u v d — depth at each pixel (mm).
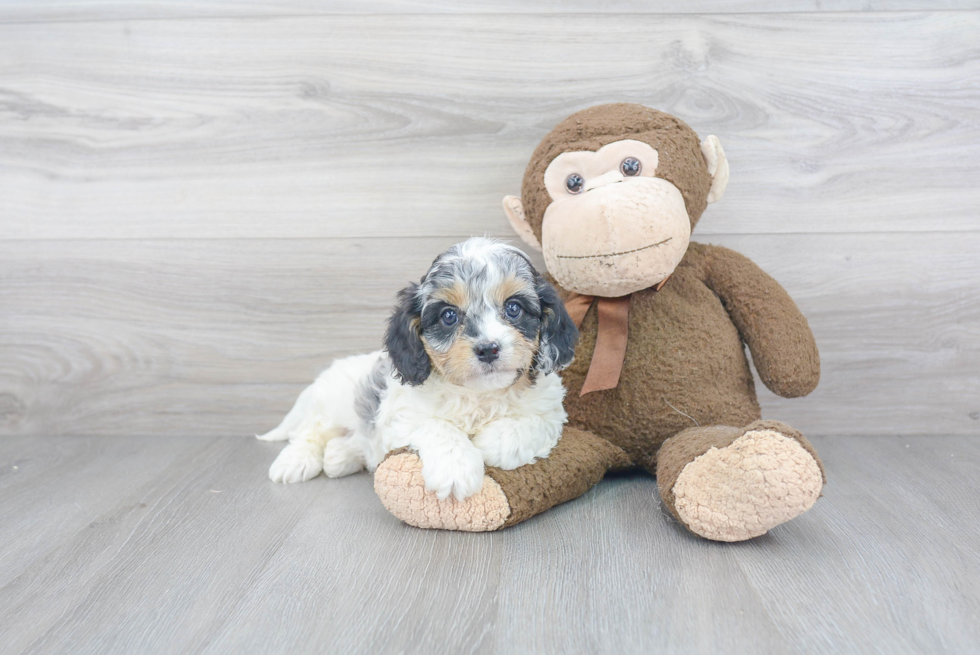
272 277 2312
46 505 1805
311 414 2088
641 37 2145
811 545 1487
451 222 2256
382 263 2287
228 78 2240
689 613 1229
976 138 2125
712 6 2119
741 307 1929
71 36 2250
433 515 1577
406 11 2178
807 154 2158
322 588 1348
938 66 2107
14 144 2303
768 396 2273
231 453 2211
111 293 2350
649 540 1526
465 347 1555
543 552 1479
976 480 1854
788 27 2115
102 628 1230
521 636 1175
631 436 1884
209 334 2354
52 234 2330
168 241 2312
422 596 1310
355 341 2328
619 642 1151
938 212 2158
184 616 1263
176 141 2271
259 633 1202
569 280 1805
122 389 2400
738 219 2195
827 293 2207
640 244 1688
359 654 1135
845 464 1995
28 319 2375
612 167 1793
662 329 1878
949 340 2207
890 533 1540
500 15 2160
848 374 2240
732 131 2160
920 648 1117
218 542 1571
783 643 1137
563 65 2170
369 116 2230
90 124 2281
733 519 1442
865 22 2102
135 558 1499
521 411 1731
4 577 1423
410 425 1690
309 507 1773
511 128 2205
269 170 2268
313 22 2201
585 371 1906
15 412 2426
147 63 2248
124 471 2057
